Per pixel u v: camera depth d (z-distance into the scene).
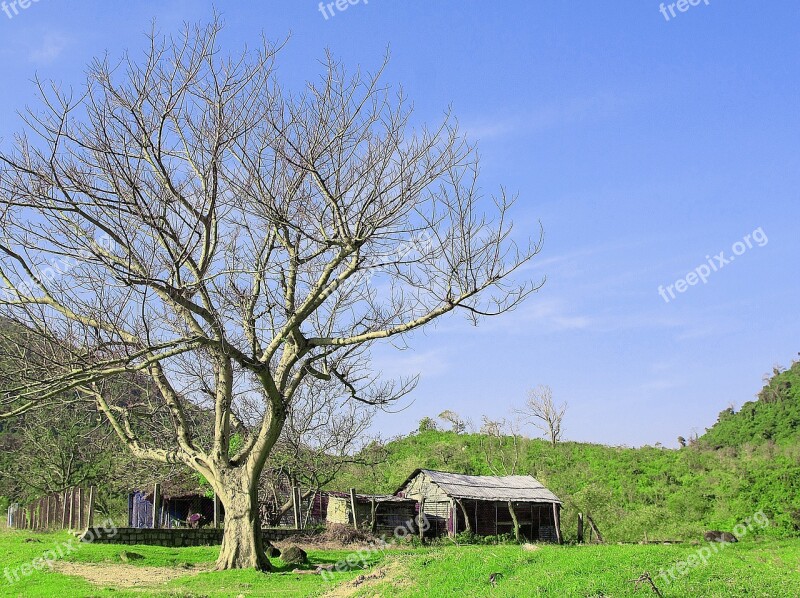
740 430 72.81
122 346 20.42
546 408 64.62
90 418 29.42
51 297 21.05
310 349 22.31
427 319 20.59
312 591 16.72
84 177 18.62
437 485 38.88
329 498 40.38
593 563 15.55
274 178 20.47
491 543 34.59
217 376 23.30
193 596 16.09
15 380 19.38
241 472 22.08
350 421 36.38
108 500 37.81
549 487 48.47
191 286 19.89
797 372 79.75
